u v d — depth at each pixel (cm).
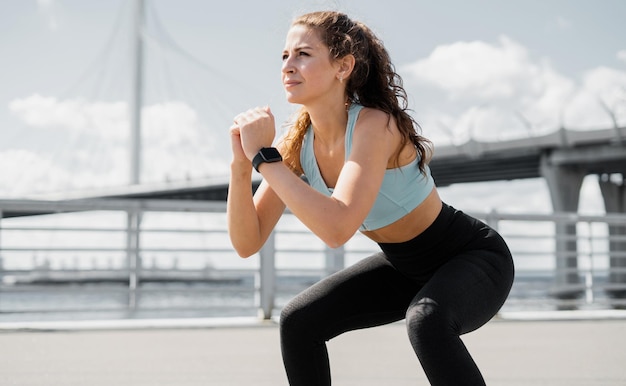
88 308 474
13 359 339
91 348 379
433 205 168
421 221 167
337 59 162
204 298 2309
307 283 644
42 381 281
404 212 165
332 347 393
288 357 173
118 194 3291
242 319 509
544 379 296
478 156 4175
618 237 635
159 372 305
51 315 1841
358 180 151
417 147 166
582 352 379
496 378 299
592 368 326
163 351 370
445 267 162
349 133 162
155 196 3250
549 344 413
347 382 285
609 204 4269
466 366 145
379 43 171
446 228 168
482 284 159
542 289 609
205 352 366
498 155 4209
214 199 3300
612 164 4138
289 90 162
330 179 173
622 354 372
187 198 3281
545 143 4100
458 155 4194
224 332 455
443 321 147
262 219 179
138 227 516
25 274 498
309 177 177
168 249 516
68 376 293
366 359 348
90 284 3381
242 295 2358
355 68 165
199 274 517
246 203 170
